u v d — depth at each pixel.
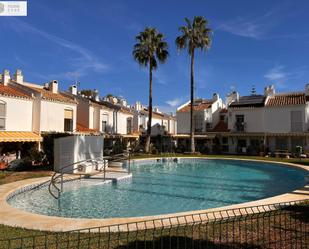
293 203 11.48
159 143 50.72
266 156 39.69
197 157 36.34
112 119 44.31
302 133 40.72
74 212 12.98
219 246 7.06
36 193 16.17
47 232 8.15
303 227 8.50
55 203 14.43
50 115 31.50
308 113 42.72
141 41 43.09
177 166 32.38
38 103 30.25
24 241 7.46
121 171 24.36
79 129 37.62
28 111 29.73
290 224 8.77
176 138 54.22
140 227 8.55
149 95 42.62
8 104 27.61
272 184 20.92
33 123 30.17
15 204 13.98
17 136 26.62
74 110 35.25
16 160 23.38
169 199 15.74
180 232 8.13
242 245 7.14
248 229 8.38
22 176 18.75
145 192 17.52
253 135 44.72
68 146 22.33
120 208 13.79
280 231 8.04
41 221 9.23
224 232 8.13
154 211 13.31
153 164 33.50
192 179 23.08
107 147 41.28
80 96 42.75
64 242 7.36
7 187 15.02
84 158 23.25
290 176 25.08
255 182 21.78
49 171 22.02
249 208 10.71
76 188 17.69
